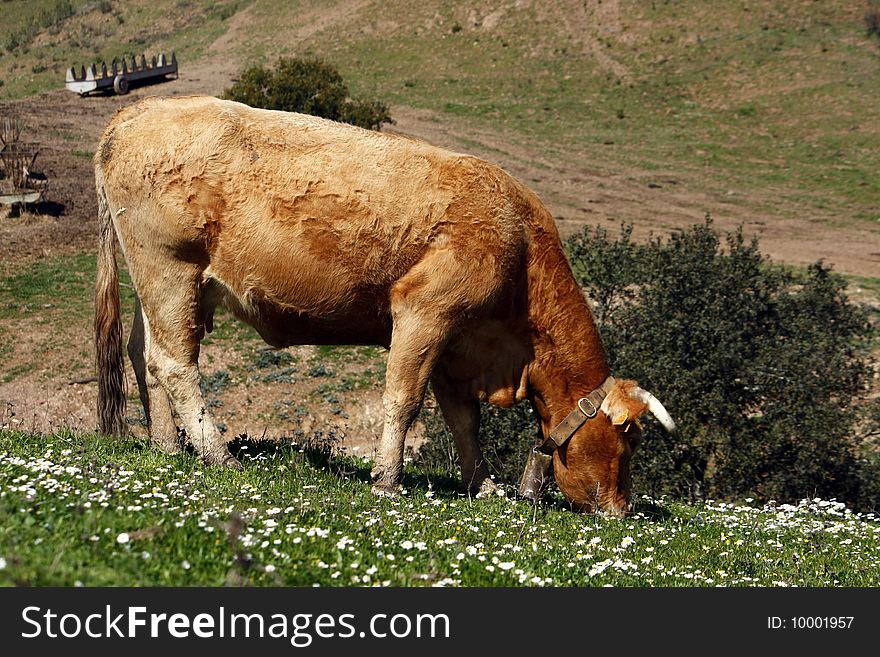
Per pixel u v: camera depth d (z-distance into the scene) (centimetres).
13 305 2850
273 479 865
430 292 870
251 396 2470
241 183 881
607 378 950
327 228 870
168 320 929
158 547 550
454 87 6331
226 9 8150
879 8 6919
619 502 947
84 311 2853
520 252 902
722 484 1673
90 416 2348
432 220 866
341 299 896
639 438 943
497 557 668
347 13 7556
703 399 1681
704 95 6150
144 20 8238
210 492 739
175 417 970
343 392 2517
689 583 682
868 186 4962
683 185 4928
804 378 1748
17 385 2445
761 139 5616
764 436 1683
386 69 6656
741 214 4525
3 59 7550
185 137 894
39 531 538
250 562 554
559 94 6225
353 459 1114
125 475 739
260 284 901
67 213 3641
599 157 5278
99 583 490
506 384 957
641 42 6769
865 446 1878
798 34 6744
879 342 2583
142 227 916
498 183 893
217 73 6569
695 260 2016
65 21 8419
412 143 900
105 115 5356
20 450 830
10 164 3741
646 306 1941
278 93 4234
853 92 6003
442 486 1021
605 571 689
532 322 925
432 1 7481
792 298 2158
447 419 998
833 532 948
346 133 896
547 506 941
